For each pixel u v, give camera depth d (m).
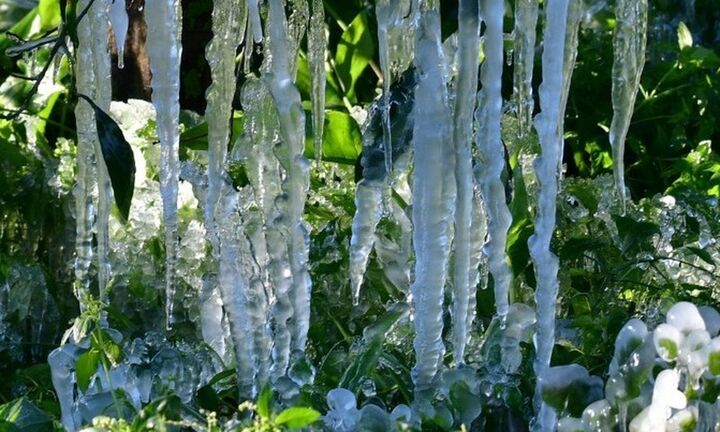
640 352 2.27
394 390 2.52
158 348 2.48
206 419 2.30
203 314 2.69
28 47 2.56
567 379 2.31
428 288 2.44
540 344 2.40
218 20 2.51
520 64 2.46
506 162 2.61
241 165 3.03
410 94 2.48
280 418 2.17
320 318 2.81
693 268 2.88
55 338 3.06
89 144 2.55
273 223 2.49
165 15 2.43
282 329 2.50
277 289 2.51
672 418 2.26
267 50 2.55
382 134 2.49
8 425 2.28
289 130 2.48
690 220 2.92
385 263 2.74
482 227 2.48
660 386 2.24
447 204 2.44
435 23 2.43
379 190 2.50
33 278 3.02
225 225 2.54
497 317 2.53
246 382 2.52
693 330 2.27
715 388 2.27
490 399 2.47
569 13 2.41
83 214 2.58
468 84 2.41
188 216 3.06
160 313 3.01
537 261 2.39
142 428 2.19
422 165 2.43
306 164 2.48
